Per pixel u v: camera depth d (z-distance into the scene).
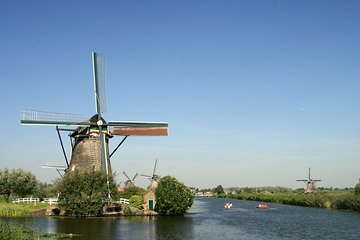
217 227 51.53
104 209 65.50
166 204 68.19
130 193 82.31
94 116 70.69
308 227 52.59
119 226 49.72
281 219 65.12
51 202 67.31
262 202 145.50
